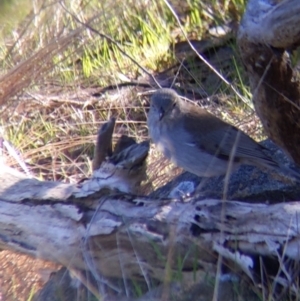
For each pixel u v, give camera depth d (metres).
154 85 14.08
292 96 9.84
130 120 13.39
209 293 8.10
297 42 9.28
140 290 8.27
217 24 14.95
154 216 8.16
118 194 8.45
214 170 10.05
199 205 8.06
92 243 8.34
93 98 13.87
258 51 9.49
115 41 13.42
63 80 14.09
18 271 9.49
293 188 9.88
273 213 7.74
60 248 8.48
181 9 15.35
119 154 8.71
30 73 11.52
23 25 11.78
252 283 8.02
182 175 11.03
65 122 13.37
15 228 8.57
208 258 8.09
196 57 14.55
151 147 12.11
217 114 12.73
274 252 7.70
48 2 11.47
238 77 13.64
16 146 12.66
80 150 12.80
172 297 8.08
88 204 8.43
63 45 11.74
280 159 10.79
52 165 12.44
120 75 14.30
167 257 7.98
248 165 10.45
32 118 13.42
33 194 8.57
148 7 15.25
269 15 9.10
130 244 8.27
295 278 7.61
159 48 14.80
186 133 10.00
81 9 12.29
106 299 8.23
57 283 9.05
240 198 9.74
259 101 9.94
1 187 8.67
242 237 7.84
